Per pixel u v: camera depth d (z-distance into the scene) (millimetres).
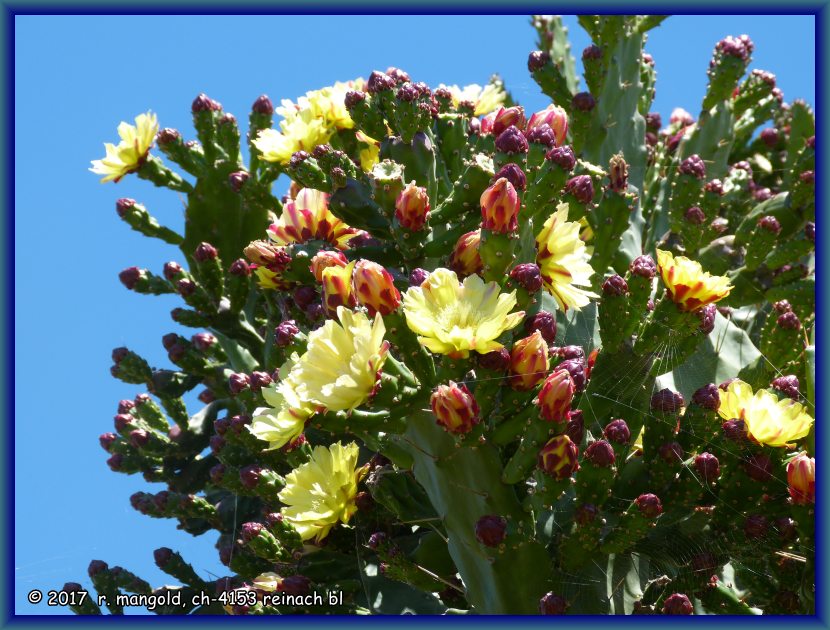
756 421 3082
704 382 3875
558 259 3143
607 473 2938
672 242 4867
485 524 2871
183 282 4645
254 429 2859
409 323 2721
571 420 3006
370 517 3594
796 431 3062
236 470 4164
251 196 4703
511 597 2951
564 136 3570
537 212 3230
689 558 3127
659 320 3174
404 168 3404
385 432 2971
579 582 3035
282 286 3643
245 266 4637
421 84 3553
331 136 4133
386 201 3244
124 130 4758
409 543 3607
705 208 4688
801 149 5699
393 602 3602
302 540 3543
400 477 3311
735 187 5402
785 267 4777
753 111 6184
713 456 3078
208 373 4848
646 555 3174
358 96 3543
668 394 3178
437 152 3672
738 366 3943
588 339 3627
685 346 3307
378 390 2717
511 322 2734
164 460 4852
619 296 3162
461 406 2750
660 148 5488
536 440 2830
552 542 3053
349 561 3746
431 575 3301
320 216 3508
